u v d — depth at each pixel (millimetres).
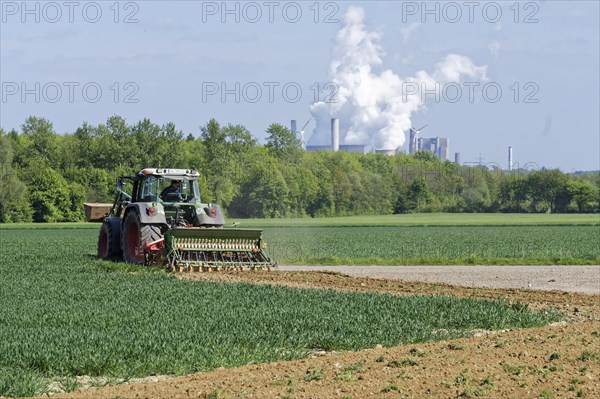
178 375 44438
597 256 152125
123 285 84125
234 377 42688
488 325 62750
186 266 100938
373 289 89625
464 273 119750
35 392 39562
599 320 66750
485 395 39906
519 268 130375
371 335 55844
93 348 47750
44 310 64375
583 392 40750
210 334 53781
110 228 120812
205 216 112438
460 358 47562
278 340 52719
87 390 40625
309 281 95750
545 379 43125
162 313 63344
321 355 50875
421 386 41125
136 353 46719
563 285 102938
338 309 67312
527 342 52969
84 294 75750
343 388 40312
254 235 106062
